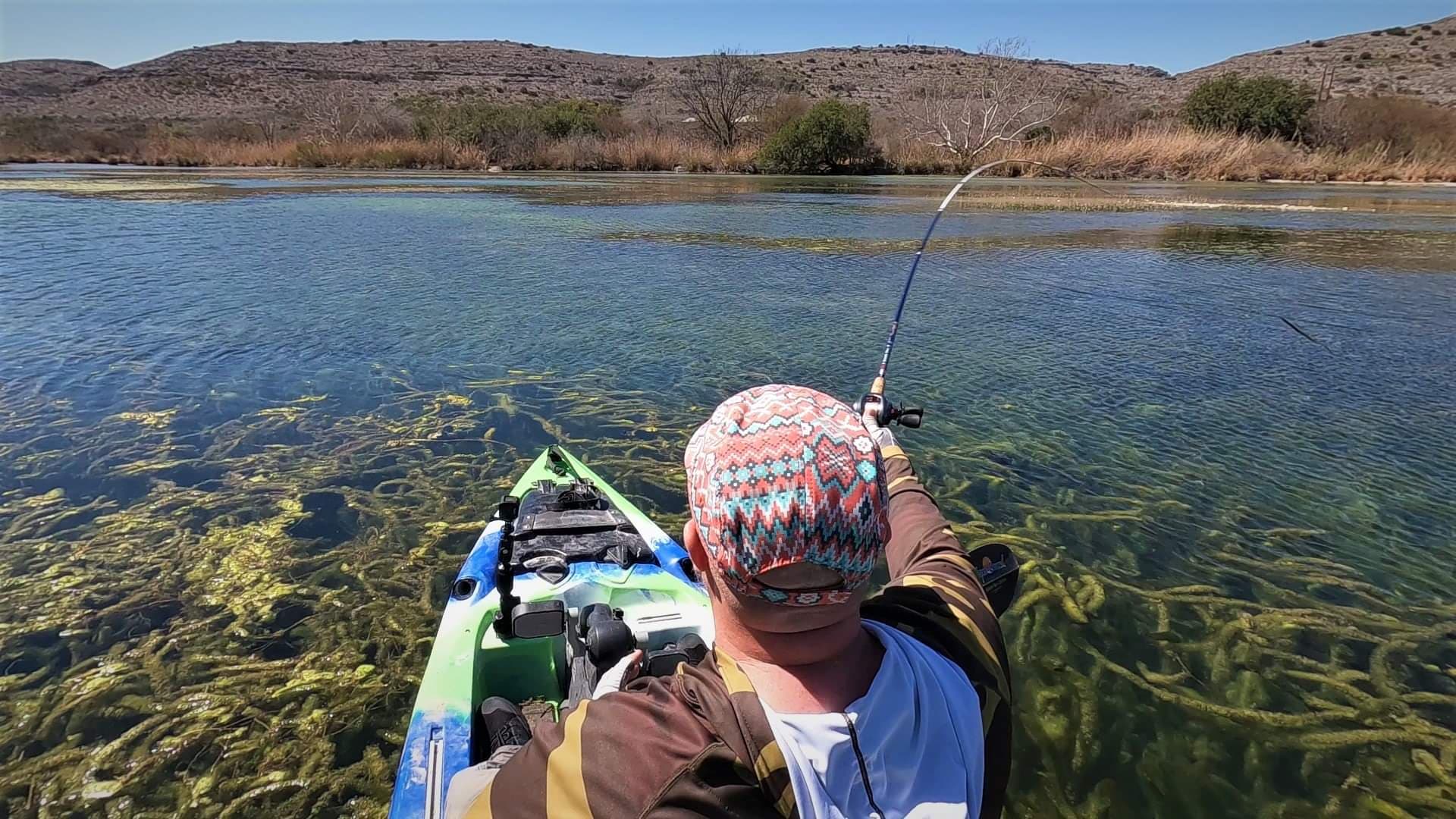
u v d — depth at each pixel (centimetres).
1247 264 1449
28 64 12606
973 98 4781
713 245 1617
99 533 529
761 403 130
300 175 3531
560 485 516
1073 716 394
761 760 119
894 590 162
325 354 877
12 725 373
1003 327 1022
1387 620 470
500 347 914
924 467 653
